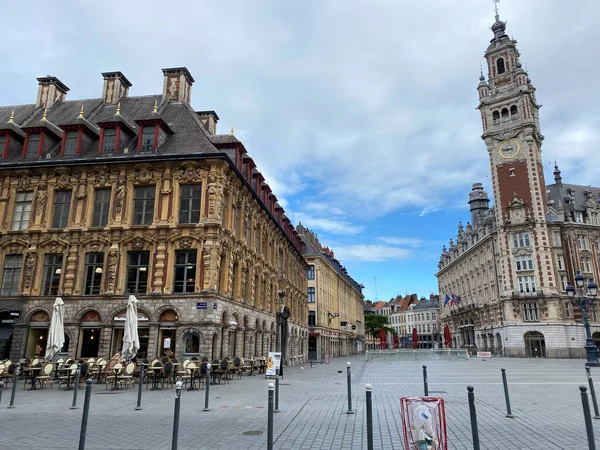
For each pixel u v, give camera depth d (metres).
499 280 71.94
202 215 25.02
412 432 7.34
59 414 12.45
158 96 33.47
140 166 26.34
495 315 73.25
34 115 33.19
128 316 20.98
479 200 105.62
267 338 35.78
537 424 10.85
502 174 71.31
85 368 18.70
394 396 16.34
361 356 78.75
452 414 12.31
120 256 25.33
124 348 20.39
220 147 29.59
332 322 73.94
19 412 12.79
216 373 21.03
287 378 24.88
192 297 23.88
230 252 27.05
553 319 62.97
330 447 8.87
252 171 34.94
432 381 22.55
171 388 18.81
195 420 11.55
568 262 67.62
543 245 65.81
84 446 8.20
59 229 26.25
